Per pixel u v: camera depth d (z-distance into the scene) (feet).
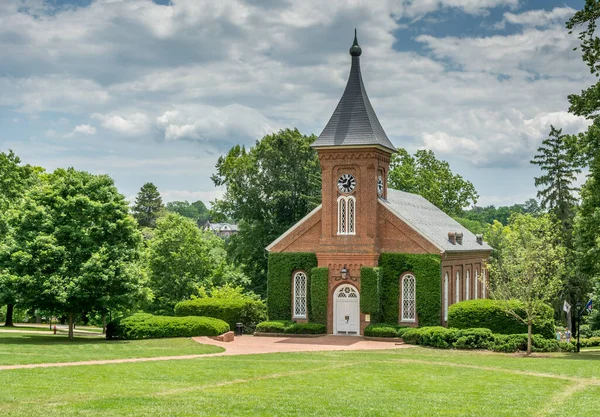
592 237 147.64
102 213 161.89
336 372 109.70
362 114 179.73
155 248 252.01
